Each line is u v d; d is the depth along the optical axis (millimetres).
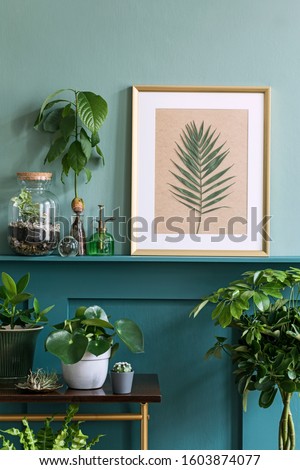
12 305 2637
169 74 2807
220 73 2809
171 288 2789
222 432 2814
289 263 2785
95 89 2809
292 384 2416
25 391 2471
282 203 2818
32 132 2814
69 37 2805
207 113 2807
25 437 1928
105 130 2807
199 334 2807
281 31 2811
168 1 2803
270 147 2814
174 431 2812
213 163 2807
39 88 2809
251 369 2510
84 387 2514
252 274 2607
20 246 2697
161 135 2801
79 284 2787
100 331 2566
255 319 2596
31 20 2803
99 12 2803
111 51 2805
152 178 2801
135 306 2805
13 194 2820
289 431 2605
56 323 2787
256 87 2793
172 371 2812
